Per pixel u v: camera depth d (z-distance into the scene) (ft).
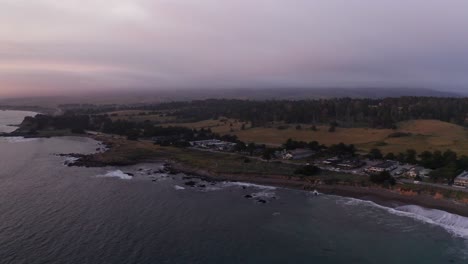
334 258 244.63
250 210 334.85
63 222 288.51
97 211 317.42
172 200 358.43
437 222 307.58
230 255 244.42
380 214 326.85
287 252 251.60
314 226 297.94
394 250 257.14
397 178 408.87
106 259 231.71
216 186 418.51
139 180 437.99
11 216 297.74
